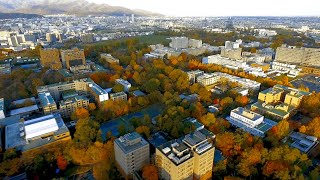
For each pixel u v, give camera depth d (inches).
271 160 7568.9
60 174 7780.5
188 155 6727.4
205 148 6924.2
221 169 7598.4
